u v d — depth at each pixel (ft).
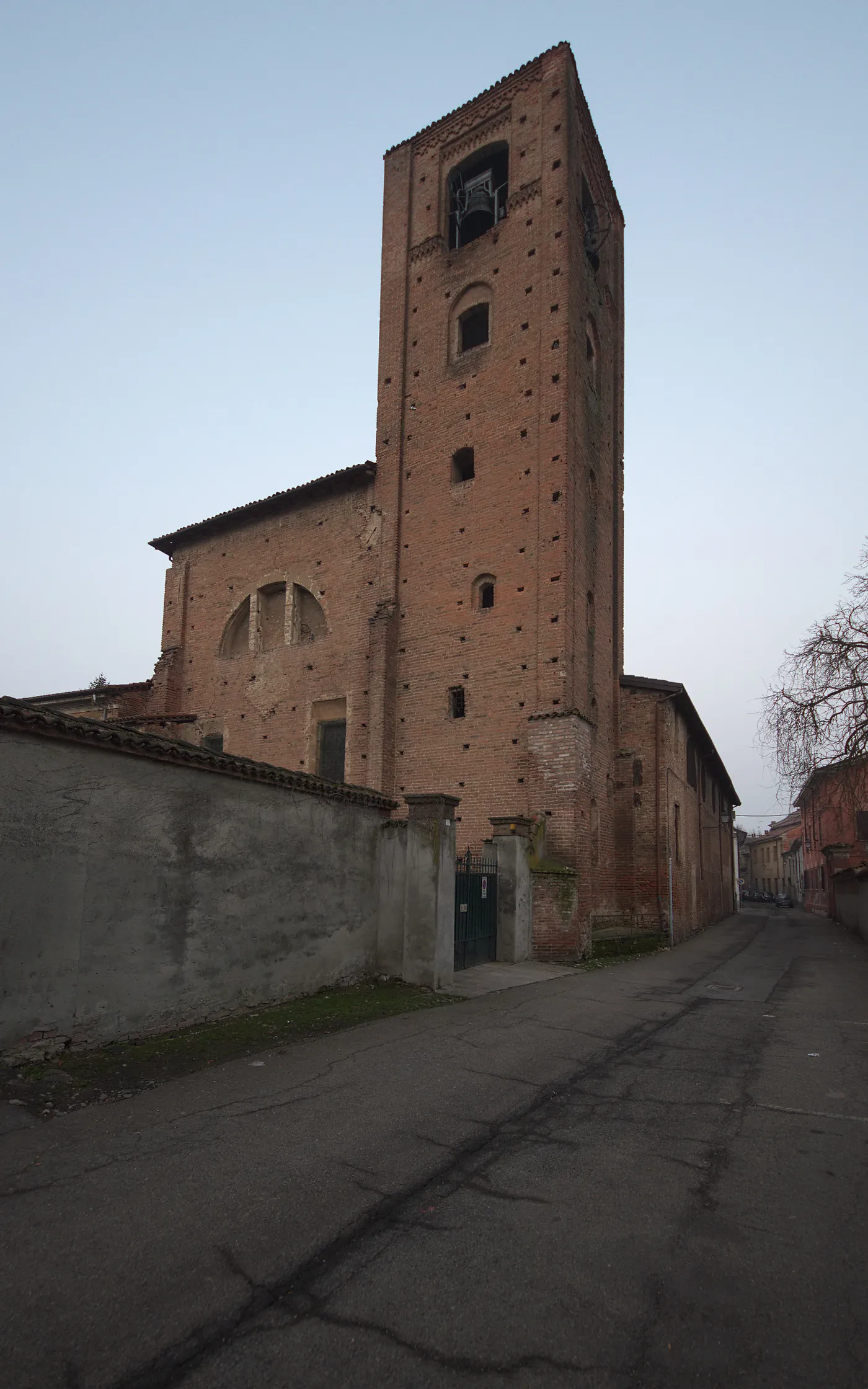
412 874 43.65
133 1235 14.47
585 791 65.77
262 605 90.79
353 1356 11.04
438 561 76.33
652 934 76.13
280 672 86.33
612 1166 18.37
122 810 28.50
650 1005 41.91
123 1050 27.04
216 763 32.63
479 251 81.51
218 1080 24.71
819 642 60.23
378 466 82.89
